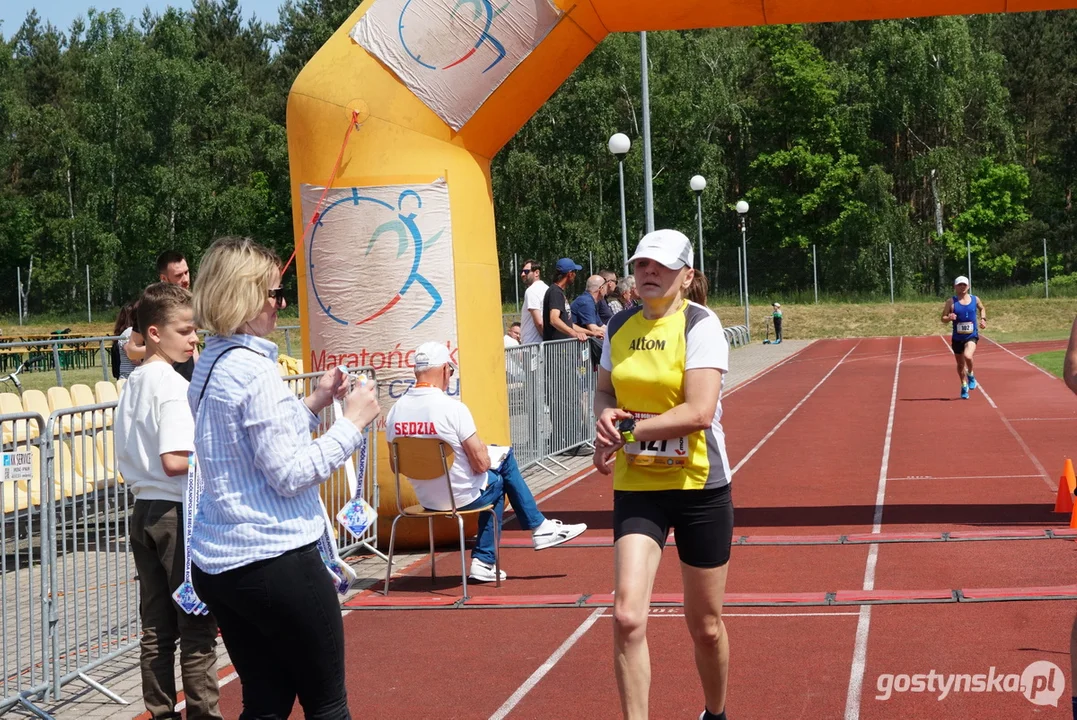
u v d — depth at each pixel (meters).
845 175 66.81
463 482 7.39
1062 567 7.41
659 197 64.50
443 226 8.85
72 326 52.75
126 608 6.27
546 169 59.62
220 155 64.38
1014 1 8.80
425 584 7.85
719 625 4.31
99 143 62.78
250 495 3.39
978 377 25.03
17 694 5.46
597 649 6.10
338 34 8.98
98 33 68.44
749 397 22.75
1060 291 58.38
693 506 4.16
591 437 14.90
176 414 4.52
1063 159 72.31
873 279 63.28
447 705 5.30
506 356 12.24
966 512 9.59
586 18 9.03
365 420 3.55
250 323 3.54
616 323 4.39
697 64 65.12
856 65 68.25
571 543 9.03
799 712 4.95
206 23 80.62
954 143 65.00
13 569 5.58
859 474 12.17
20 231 66.31
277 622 3.40
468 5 8.77
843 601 6.73
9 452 5.43
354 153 8.80
